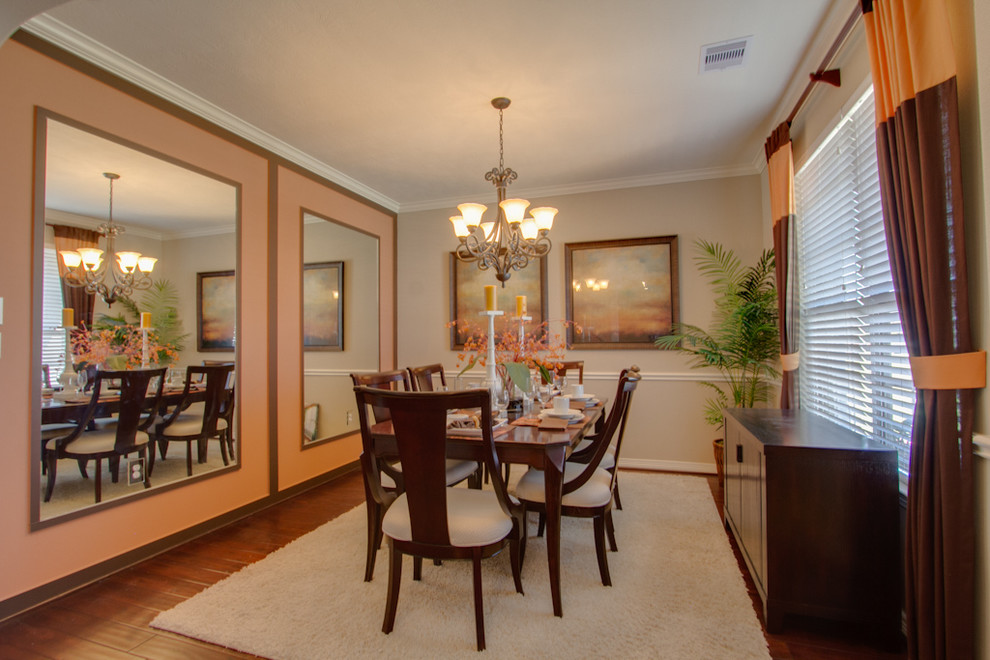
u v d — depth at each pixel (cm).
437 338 473
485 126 315
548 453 189
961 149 139
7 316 197
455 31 219
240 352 306
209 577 226
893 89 156
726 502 271
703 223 399
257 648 171
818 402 276
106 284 234
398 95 275
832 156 247
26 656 170
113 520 233
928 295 140
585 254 425
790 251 285
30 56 205
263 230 325
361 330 429
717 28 219
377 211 456
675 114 301
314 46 229
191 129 277
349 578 220
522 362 266
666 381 404
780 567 177
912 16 144
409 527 177
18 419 200
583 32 221
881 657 164
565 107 291
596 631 177
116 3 198
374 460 207
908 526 150
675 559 234
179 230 270
